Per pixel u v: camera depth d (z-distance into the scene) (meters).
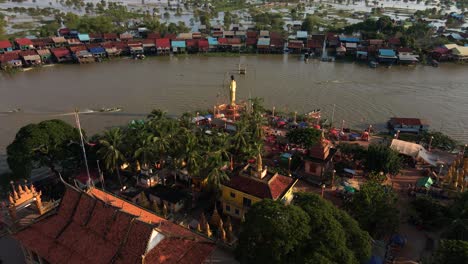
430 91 158.12
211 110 132.38
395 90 159.00
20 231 56.06
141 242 47.53
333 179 84.69
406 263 62.19
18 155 81.94
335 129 118.50
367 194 64.50
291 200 72.75
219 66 193.38
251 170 71.69
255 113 108.06
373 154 88.00
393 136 115.62
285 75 178.00
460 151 105.38
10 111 134.75
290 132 103.88
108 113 133.00
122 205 59.53
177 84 164.00
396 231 68.00
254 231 51.72
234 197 72.06
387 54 199.88
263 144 99.44
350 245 53.19
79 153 89.81
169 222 58.03
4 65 182.50
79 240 51.62
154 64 197.38
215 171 73.69
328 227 51.31
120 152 83.31
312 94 152.62
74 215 54.22
